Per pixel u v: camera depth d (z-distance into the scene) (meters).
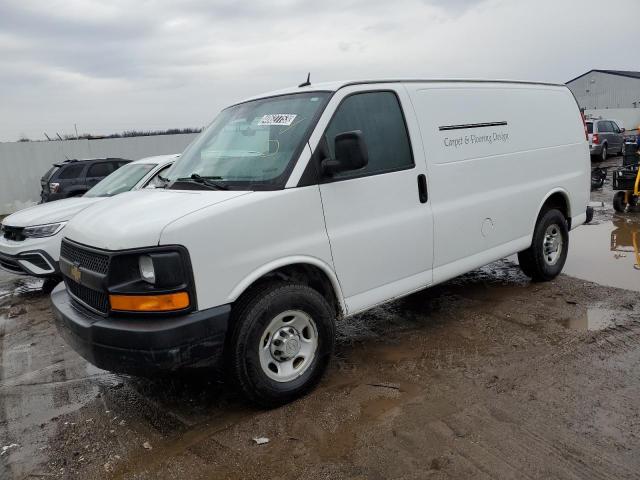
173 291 3.11
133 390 4.08
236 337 3.35
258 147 3.93
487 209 4.99
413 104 4.41
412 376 3.96
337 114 3.88
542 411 3.38
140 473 3.02
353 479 2.83
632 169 10.27
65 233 3.94
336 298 3.91
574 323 4.82
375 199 4.03
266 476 2.91
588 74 57.84
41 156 17.72
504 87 5.35
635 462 2.84
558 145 5.95
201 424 3.49
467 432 3.19
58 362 4.81
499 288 5.99
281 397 3.56
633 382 3.70
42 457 3.27
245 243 3.35
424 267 4.46
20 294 7.41
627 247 7.68
